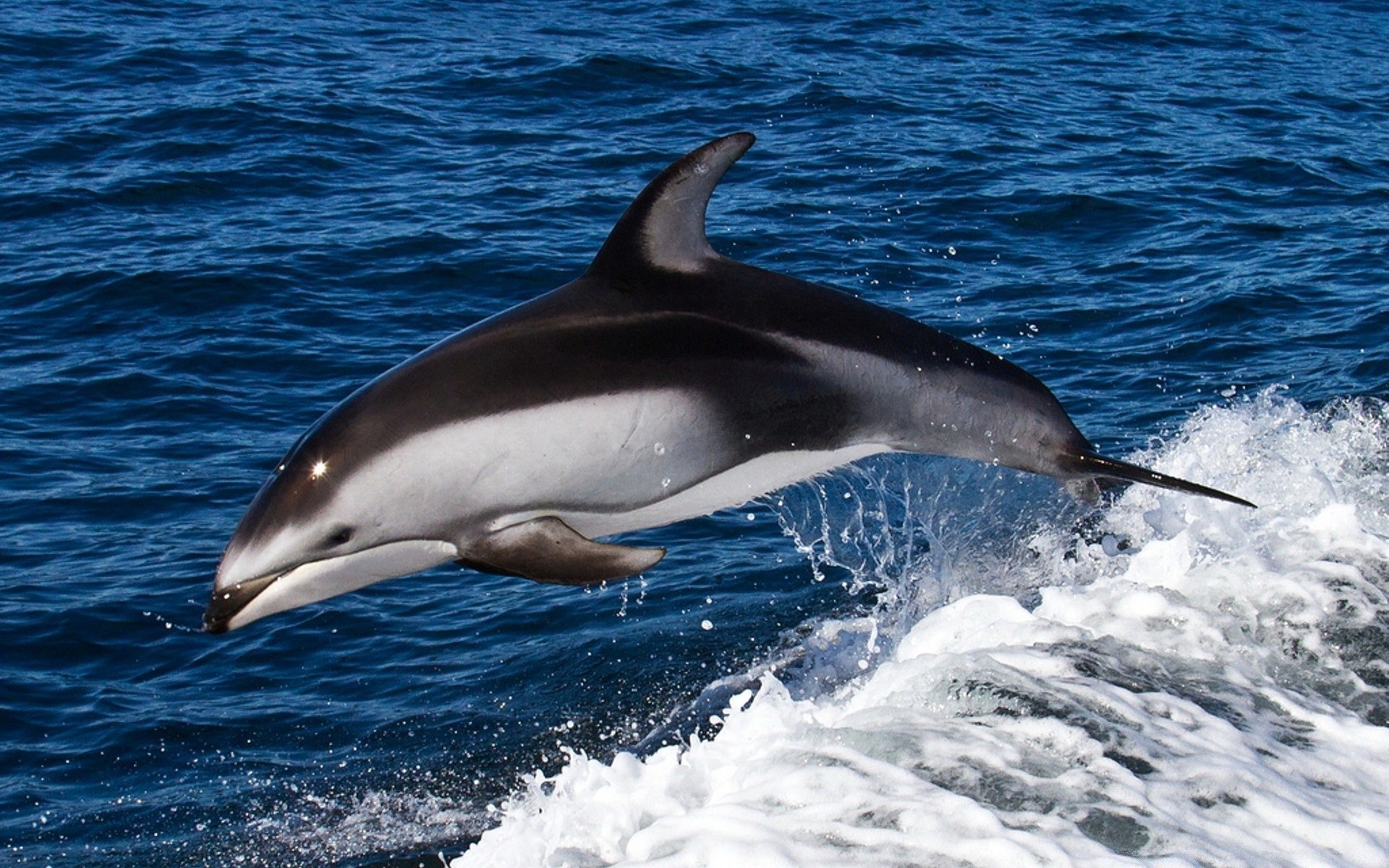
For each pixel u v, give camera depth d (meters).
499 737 6.91
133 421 10.77
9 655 7.81
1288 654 6.06
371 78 20.47
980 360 5.62
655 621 7.88
